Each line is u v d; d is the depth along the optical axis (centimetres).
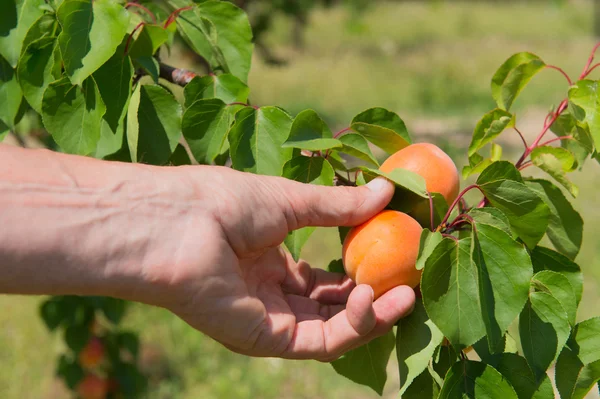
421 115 475
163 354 202
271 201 71
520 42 750
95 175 69
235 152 73
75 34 72
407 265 71
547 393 69
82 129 74
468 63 647
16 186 67
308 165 74
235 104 75
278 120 74
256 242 71
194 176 71
